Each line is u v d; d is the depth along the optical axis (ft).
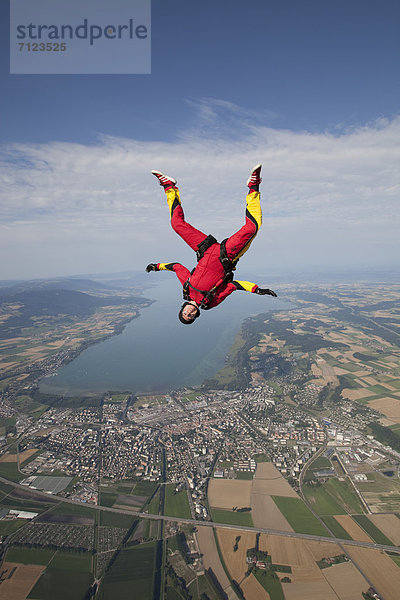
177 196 14.83
